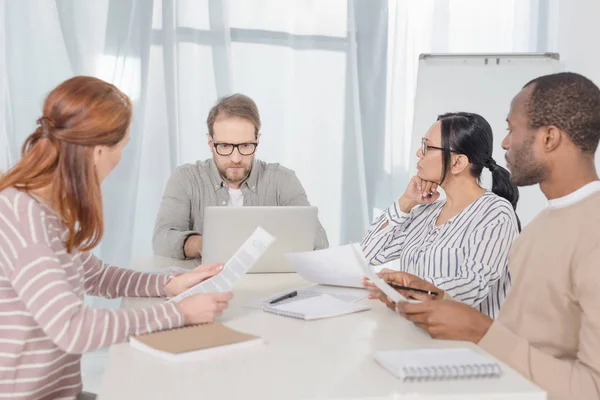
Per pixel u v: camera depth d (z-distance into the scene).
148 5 3.72
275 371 1.22
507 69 3.45
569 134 1.48
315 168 3.95
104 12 3.69
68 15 3.66
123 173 3.73
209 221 2.14
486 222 2.04
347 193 3.97
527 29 4.05
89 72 3.69
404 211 2.32
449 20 4.00
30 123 3.64
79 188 1.40
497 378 1.18
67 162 1.39
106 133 1.40
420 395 1.10
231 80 3.81
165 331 1.42
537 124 1.51
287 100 3.92
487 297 2.06
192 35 3.78
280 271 2.23
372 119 4.00
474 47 4.05
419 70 3.52
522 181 1.57
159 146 3.80
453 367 1.18
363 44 3.96
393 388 1.13
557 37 4.03
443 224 2.14
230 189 2.93
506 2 4.05
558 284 1.48
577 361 1.35
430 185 2.29
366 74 3.97
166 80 3.77
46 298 1.30
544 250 1.54
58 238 1.41
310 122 3.94
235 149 2.74
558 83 1.50
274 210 2.17
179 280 1.76
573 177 1.51
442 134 2.16
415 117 3.51
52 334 1.31
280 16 3.88
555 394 1.33
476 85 3.46
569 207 1.51
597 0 3.65
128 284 1.78
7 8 3.59
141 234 3.82
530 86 1.56
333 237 3.98
